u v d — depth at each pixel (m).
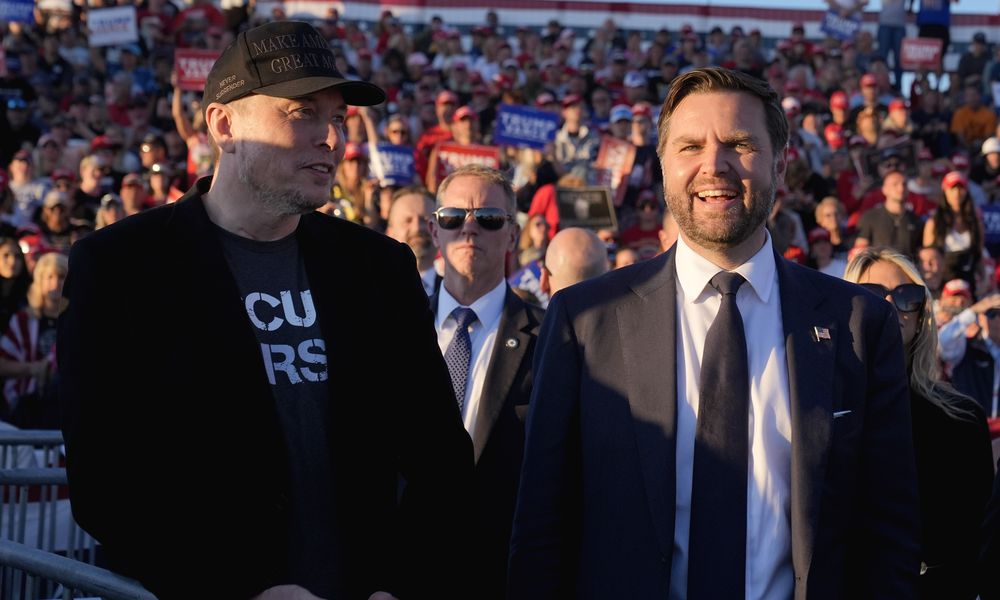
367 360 2.53
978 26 21.58
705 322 2.63
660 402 2.55
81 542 4.05
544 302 6.95
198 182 2.61
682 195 2.59
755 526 2.48
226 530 2.33
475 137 12.44
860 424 2.55
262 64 2.43
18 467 3.95
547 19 21.17
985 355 7.17
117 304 2.36
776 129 2.62
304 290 2.54
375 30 19.97
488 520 3.56
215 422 2.35
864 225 10.73
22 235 9.70
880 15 20.55
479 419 3.67
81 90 16.06
